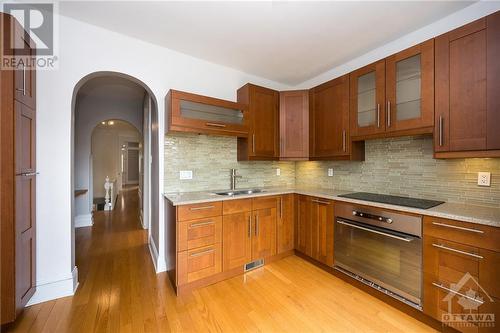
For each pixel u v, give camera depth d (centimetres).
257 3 179
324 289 210
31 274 173
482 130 150
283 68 303
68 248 197
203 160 276
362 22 205
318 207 251
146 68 240
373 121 221
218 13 192
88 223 434
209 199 213
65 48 199
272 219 264
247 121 271
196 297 196
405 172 226
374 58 255
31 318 166
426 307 159
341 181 290
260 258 253
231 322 165
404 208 174
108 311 176
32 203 175
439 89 171
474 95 153
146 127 405
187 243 203
